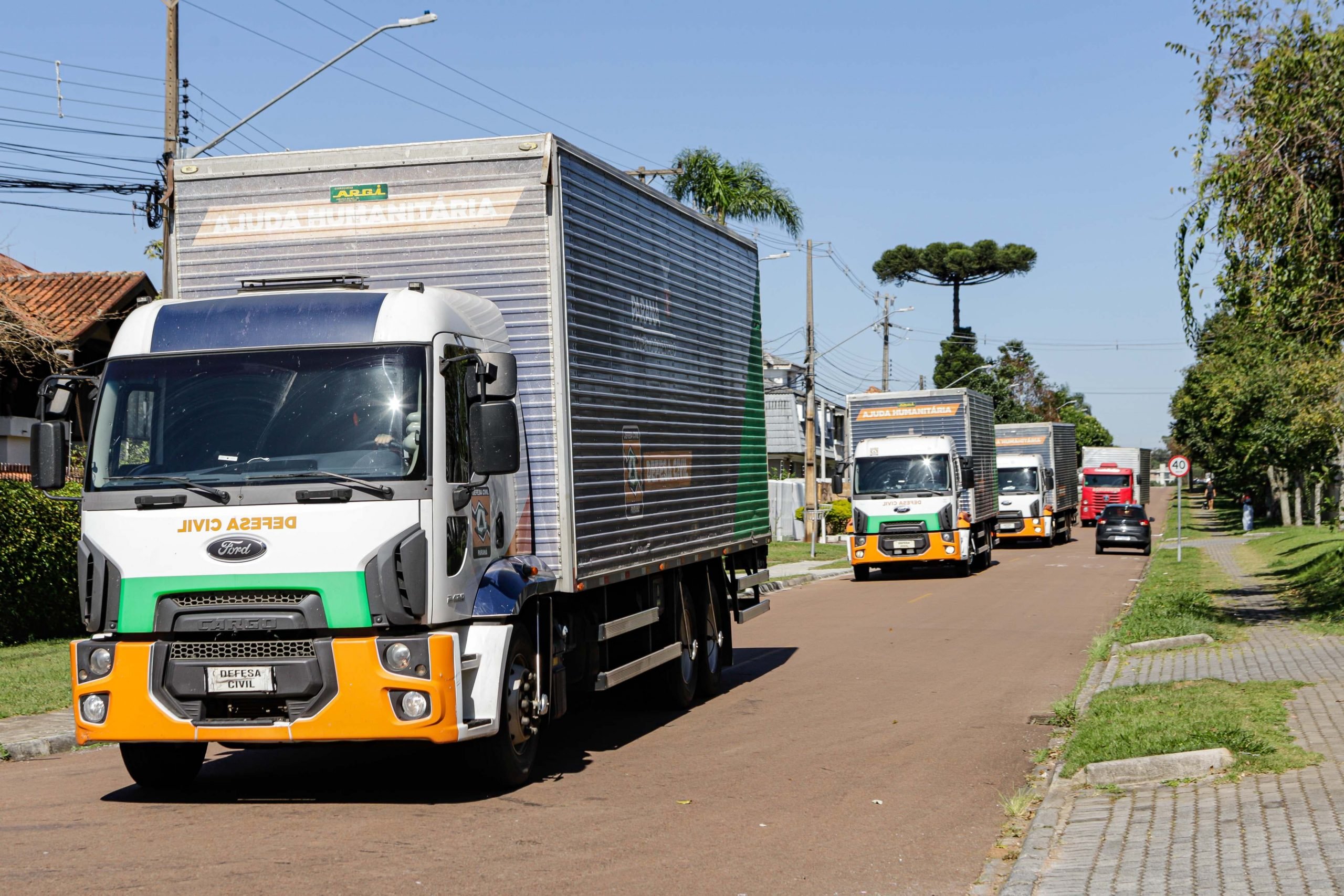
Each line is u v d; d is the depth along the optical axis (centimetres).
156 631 791
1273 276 1573
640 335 1123
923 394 3378
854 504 3136
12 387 2497
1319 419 2711
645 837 748
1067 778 857
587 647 1039
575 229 977
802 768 959
